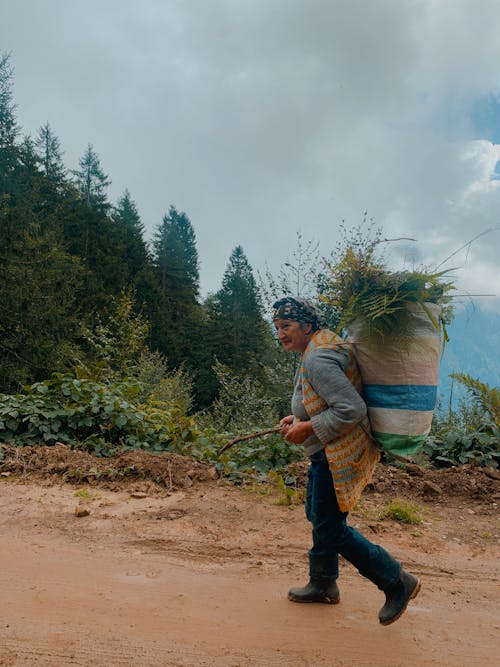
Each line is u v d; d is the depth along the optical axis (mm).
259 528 4309
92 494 4945
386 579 2744
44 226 28609
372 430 2674
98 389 7039
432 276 2574
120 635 2682
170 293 51969
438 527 4574
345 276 2818
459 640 2789
